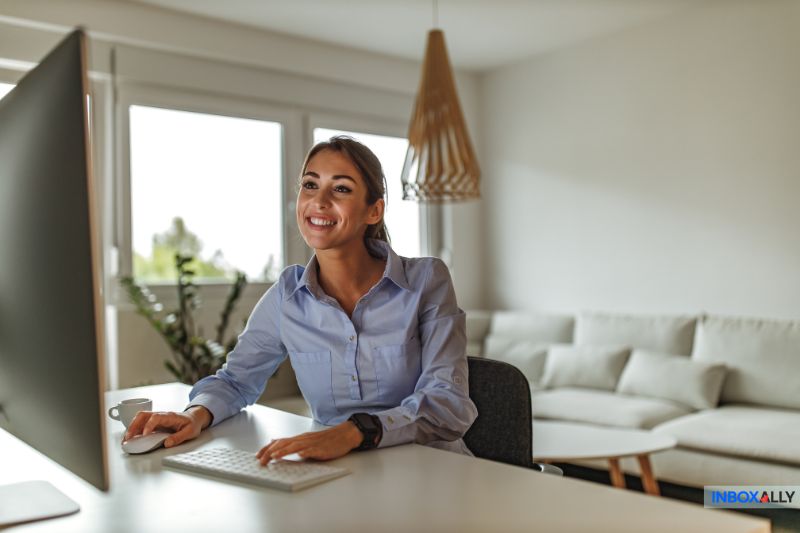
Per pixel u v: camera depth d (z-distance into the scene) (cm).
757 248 384
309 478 99
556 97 482
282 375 412
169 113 395
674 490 334
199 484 102
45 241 80
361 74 465
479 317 484
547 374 419
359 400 148
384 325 148
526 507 86
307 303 151
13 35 341
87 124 70
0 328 97
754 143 384
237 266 418
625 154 444
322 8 389
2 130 92
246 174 425
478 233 532
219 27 402
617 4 399
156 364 364
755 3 381
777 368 343
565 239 479
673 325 392
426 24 419
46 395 84
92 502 95
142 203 385
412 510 86
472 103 529
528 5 394
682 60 414
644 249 436
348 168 142
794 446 280
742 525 79
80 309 74
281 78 435
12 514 90
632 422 331
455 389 137
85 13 356
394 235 501
